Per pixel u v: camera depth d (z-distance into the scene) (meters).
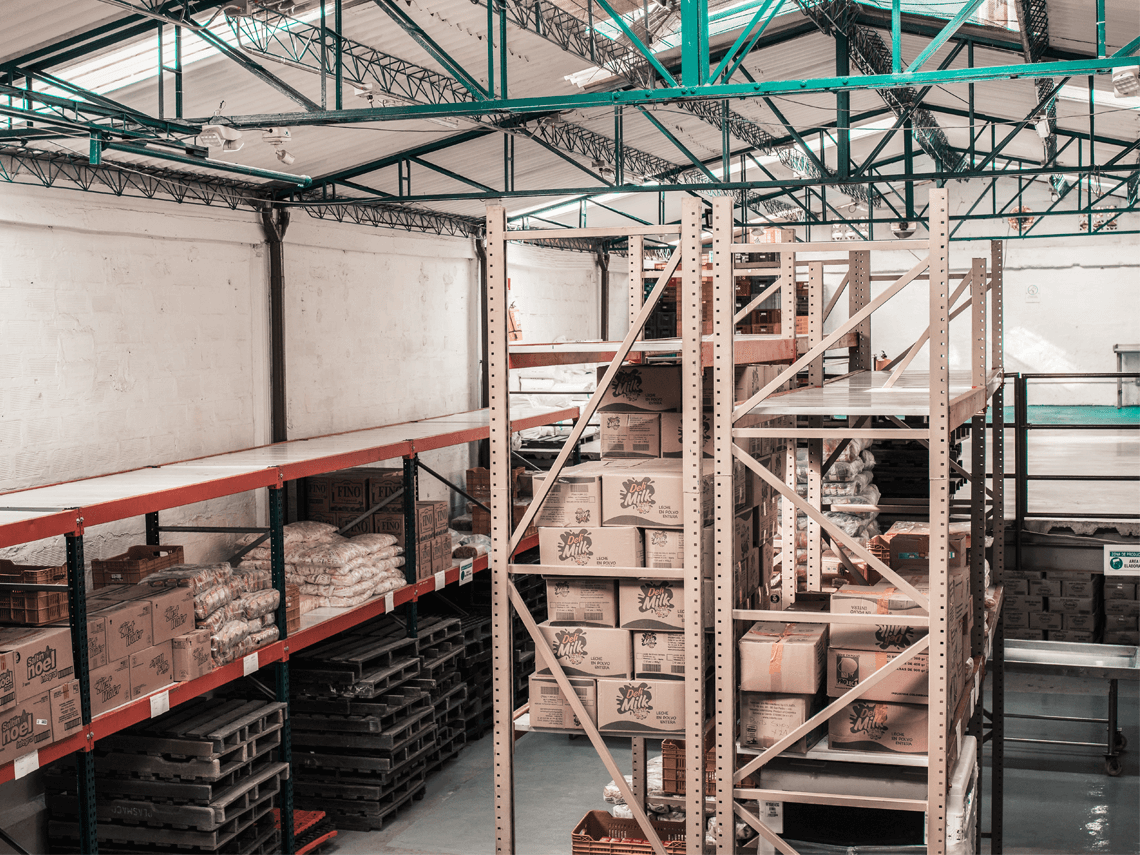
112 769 6.51
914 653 4.15
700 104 11.43
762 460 5.27
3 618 5.50
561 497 4.54
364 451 8.22
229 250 9.31
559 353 4.62
